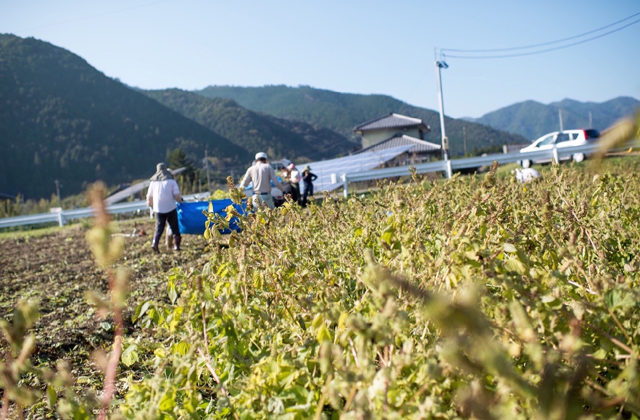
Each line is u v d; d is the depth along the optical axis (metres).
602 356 1.85
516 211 3.63
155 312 2.77
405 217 3.06
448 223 2.71
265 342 2.61
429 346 2.08
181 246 10.95
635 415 1.79
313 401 2.08
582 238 3.17
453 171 19.44
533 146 24.30
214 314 2.47
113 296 1.67
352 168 29.41
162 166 10.09
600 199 4.71
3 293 7.73
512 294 2.07
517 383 1.33
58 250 13.06
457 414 1.79
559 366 1.65
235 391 2.45
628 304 1.89
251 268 3.08
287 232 3.64
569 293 2.27
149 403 2.20
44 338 4.90
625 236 3.79
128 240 12.77
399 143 57.81
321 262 3.53
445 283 2.14
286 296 2.85
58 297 7.06
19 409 1.98
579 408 1.56
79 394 3.51
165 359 2.41
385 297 1.72
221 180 92.62
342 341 1.83
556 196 4.65
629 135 0.85
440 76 33.56
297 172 14.98
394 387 1.75
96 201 1.25
